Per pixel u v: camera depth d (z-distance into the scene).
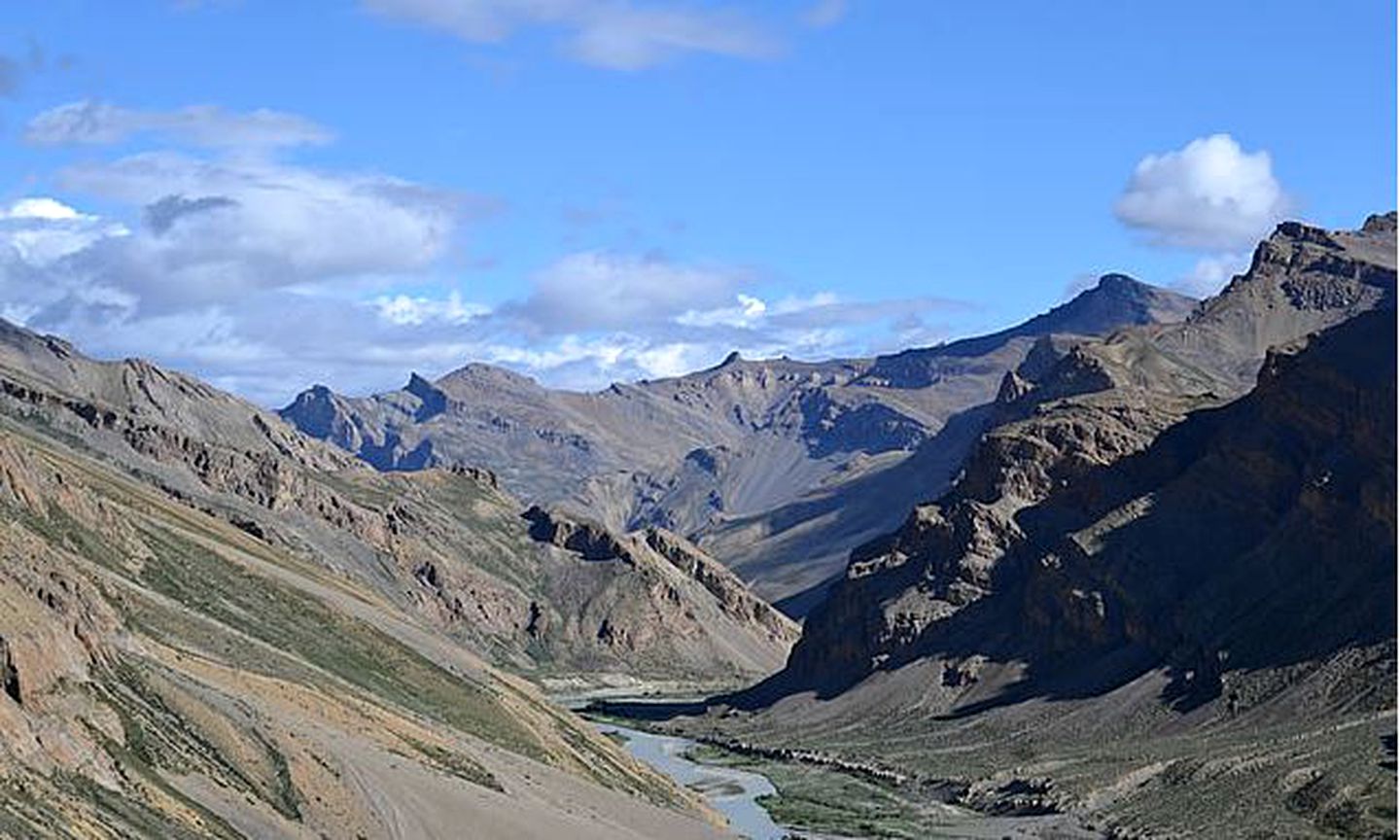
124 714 93.56
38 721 84.12
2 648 86.69
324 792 102.50
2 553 103.50
